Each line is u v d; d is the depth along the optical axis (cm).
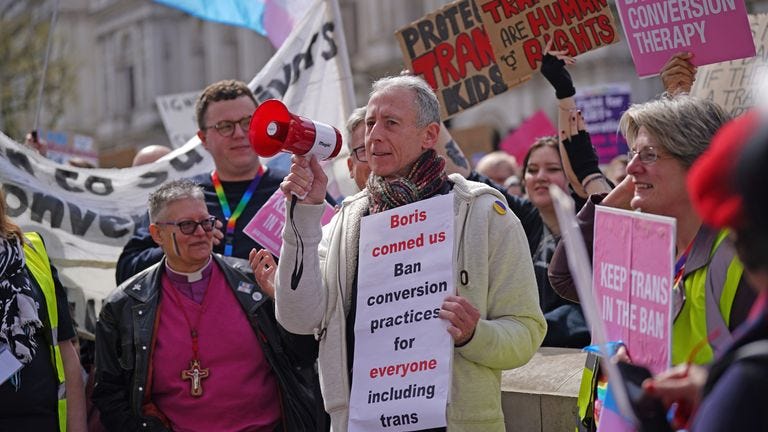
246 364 772
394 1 5750
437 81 953
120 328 784
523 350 597
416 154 620
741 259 333
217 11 1216
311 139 582
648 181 545
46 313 782
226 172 927
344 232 641
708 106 543
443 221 598
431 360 583
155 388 773
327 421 707
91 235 1000
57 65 5544
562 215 371
